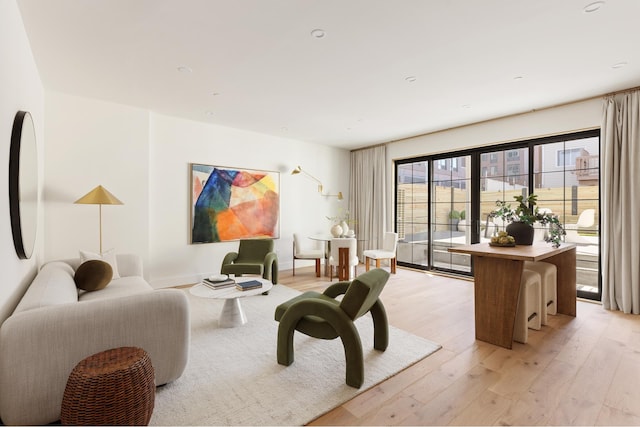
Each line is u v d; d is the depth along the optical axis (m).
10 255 1.79
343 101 3.90
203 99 3.86
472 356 2.43
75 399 1.33
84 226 3.79
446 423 1.67
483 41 2.52
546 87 3.45
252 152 5.41
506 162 4.67
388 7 2.10
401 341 2.68
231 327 2.97
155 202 4.41
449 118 4.60
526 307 2.67
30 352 1.51
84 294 2.65
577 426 1.65
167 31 2.38
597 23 2.26
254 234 5.41
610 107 3.52
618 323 3.12
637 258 3.36
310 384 2.02
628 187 3.45
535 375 2.15
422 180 5.78
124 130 4.07
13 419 1.49
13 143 1.87
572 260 3.34
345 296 2.08
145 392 1.47
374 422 1.68
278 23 2.29
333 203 6.67
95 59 2.82
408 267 6.00
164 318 1.88
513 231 3.36
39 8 2.09
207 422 1.66
